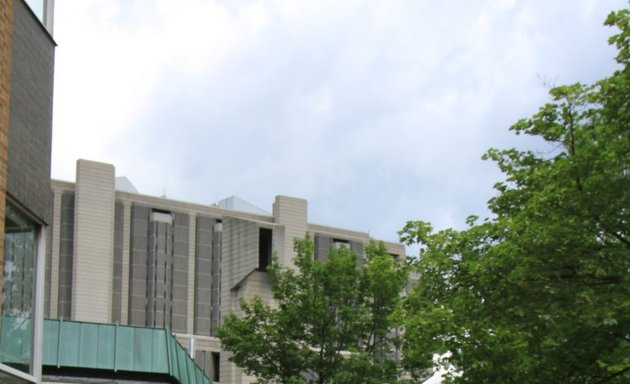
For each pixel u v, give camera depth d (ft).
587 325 63.31
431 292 75.41
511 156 79.10
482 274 68.69
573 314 63.67
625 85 67.05
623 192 65.00
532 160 78.28
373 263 130.31
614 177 65.10
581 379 67.77
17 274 59.47
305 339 134.92
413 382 130.00
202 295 376.27
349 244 409.49
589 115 71.87
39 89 63.36
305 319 134.21
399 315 81.71
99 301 355.97
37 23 63.67
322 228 404.36
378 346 136.15
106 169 370.32
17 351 59.16
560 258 65.77
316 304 133.90
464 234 74.02
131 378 135.03
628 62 68.64
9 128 57.82
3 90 55.26
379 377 129.80
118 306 363.15
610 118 67.72
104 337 134.72
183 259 378.12
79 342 132.67
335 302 136.15
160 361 137.59
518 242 67.31
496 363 73.00
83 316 351.46
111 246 365.61
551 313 63.87
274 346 135.33
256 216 394.11
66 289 353.72
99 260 360.07
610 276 65.87
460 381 75.20
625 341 67.72
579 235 66.13
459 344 74.49
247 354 135.33
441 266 73.87
